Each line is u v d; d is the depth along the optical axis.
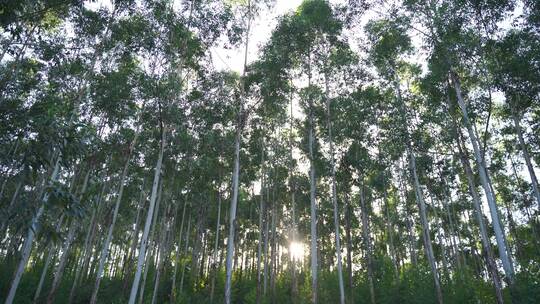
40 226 8.69
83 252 30.73
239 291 31.62
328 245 46.78
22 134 9.72
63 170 25.91
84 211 9.12
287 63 23.84
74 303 28.41
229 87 23.75
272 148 33.22
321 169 25.00
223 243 48.00
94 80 21.00
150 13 19.20
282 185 34.69
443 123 22.00
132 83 20.50
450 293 21.80
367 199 35.53
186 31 19.97
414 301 22.30
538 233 35.50
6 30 10.30
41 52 16.86
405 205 34.97
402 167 31.25
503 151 29.59
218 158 28.56
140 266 17.42
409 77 26.11
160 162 19.56
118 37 19.47
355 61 24.66
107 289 30.38
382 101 25.56
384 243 44.06
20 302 24.59
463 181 32.59
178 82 19.41
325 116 25.12
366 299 26.00
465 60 19.48
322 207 36.50
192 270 34.94
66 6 14.47
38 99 17.91
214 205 38.34
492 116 26.34
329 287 28.19
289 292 31.45
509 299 19.42
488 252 18.17
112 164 26.88
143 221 40.91
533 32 17.59
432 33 19.33
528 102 20.19
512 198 33.06
